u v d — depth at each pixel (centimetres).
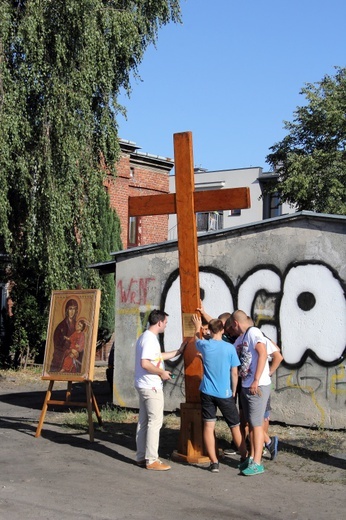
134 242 2853
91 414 963
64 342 1005
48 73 1655
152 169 2891
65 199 1694
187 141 862
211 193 849
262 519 630
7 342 1992
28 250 1706
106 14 1753
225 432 1021
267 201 4681
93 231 1816
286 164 2942
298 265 1081
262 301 1107
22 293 2002
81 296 1005
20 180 1653
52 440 970
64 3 1636
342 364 1030
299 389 1062
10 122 1588
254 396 799
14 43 1639
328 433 1018
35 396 1513
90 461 844
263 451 890
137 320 1223
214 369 809
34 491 705
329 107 2822
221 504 675
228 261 1146
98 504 667
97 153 1873
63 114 1652
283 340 1082
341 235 1048
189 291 862
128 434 1014
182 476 782
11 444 939
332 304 1047
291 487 741
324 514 648
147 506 664
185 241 864
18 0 1702
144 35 1905
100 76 1764
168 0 1934
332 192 2669
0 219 1622
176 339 1184
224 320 926
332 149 2848
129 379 1223
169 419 1137
